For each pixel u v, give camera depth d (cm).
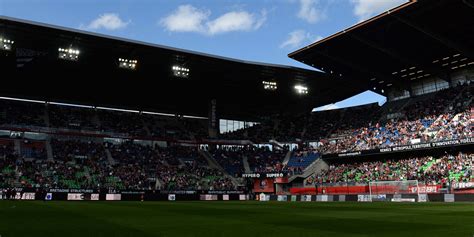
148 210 2812
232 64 5897
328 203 4250
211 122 7862
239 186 6862
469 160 5022
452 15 4394
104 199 5469
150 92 7300
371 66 6222
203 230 1417
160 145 7556
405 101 7000
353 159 6581
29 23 4281
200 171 6994
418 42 5219
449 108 5975
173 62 5772
